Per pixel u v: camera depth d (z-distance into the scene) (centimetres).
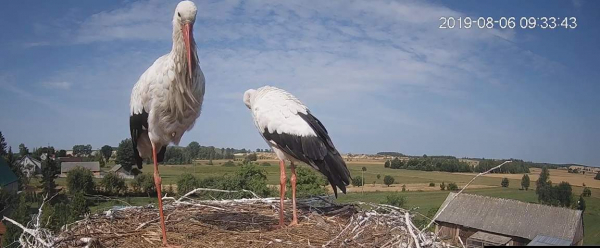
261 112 258
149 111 231
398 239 243
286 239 252
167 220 275
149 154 265
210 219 281
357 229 259
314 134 253
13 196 551
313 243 247
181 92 225
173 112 230
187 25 216
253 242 249
